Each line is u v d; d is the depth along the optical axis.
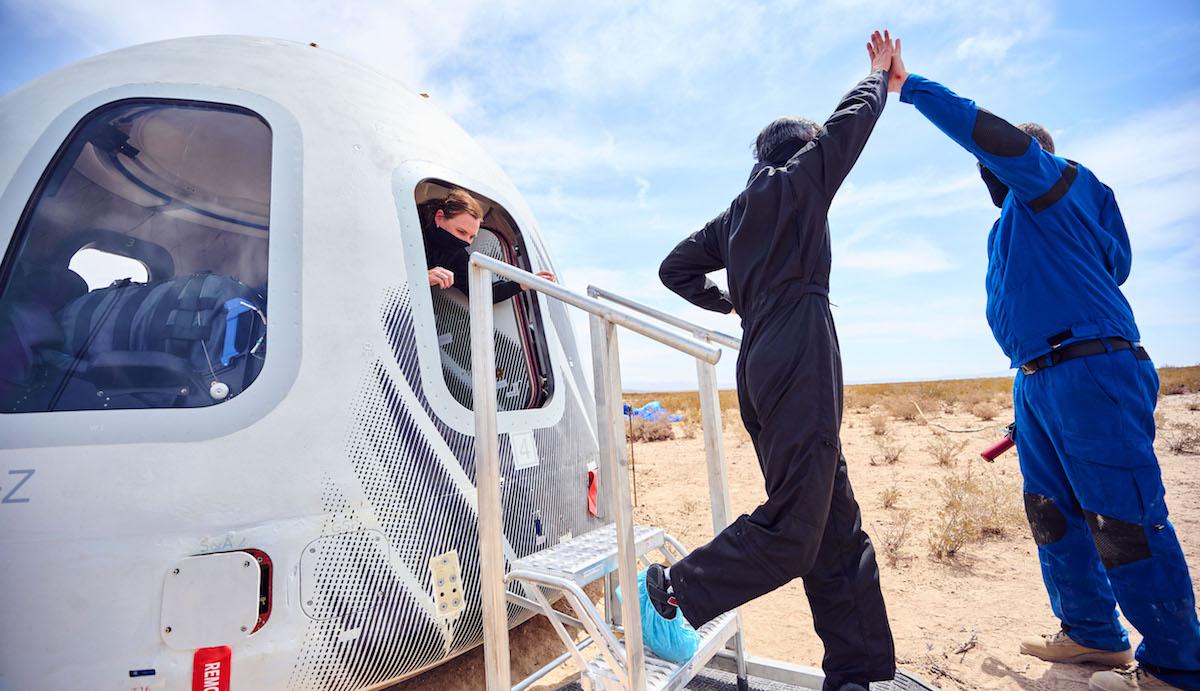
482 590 2.06
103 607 1.89
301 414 2.25
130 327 2.25
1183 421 12.62
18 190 2.28
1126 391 2.41
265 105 2.73
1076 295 2.52
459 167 3.35
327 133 2.79
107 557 1.91
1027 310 2.64
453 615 2.45
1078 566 2.85
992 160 2.53
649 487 8.54
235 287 2.42
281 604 2.07
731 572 1.79
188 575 1.96
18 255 2.21
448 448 2.59
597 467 3.50
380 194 2.81
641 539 2.44
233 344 2.31
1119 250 2.73
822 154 2.01
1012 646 3.27
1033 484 2.90
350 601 2.20
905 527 5.72
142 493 1.99
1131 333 2.50
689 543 5.57
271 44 3.24
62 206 2.36
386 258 2.69
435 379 2.66
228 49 2.99
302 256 2.47
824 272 1.99
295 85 2.90
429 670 3.06
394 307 2.63
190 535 2.00
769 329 1.94
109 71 2.63
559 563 2.16
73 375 2.12
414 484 2.44
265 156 2.70
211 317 2.33
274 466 2.16
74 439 1.99
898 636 3.48
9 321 2.12
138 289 2.35
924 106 2.57
